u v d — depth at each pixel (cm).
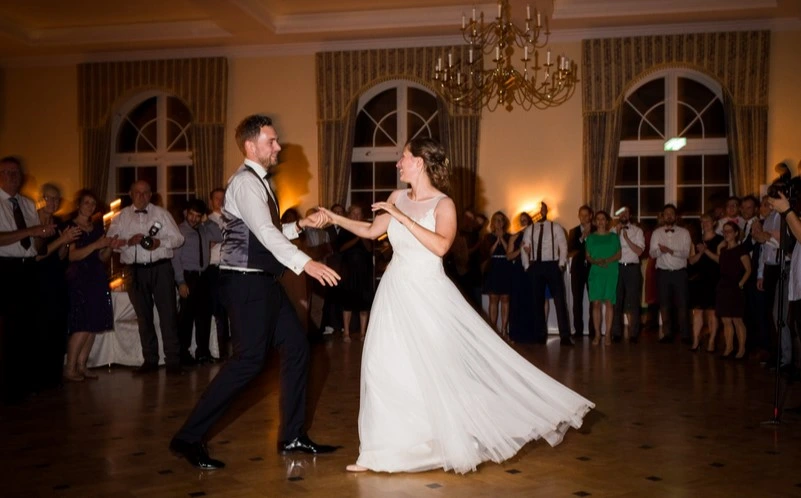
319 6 993
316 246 882
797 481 338
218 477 347
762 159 990
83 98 1150
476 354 359
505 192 1048
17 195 543
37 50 1127
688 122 1041
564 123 1036
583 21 984
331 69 1080
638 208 1052
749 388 577
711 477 344
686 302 870
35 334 581
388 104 1108
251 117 374
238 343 362
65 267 607
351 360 740
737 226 751
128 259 673
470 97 1029
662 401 525
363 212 1091
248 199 354
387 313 360
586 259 909
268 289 366
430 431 347
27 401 542
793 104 988
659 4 947
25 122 1178
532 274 906
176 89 1121
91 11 1012
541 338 907
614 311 906
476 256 950
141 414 496
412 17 998
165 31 1059
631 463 367
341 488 329
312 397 550
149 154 1161
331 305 958
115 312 712
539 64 1040
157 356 690
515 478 342
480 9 976
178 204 845
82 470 361
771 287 683
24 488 332
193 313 732
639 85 1041
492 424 351
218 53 1113
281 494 321
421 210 366
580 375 642
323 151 1082
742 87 992
